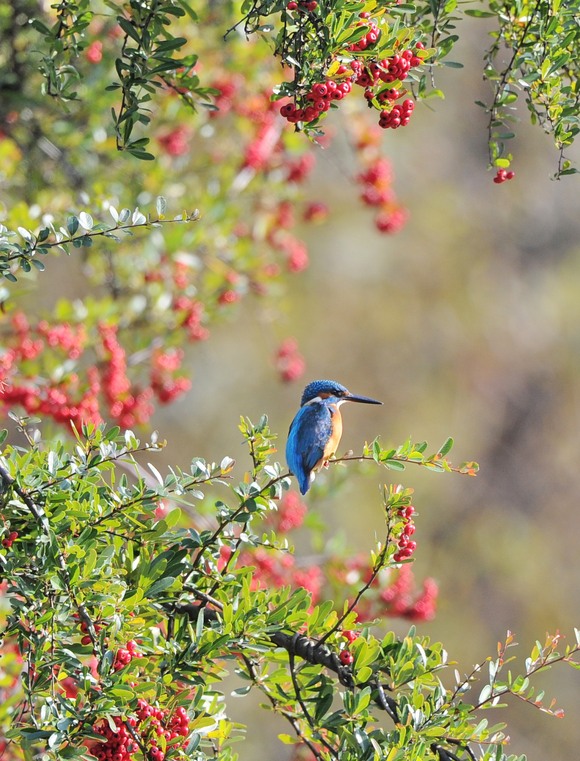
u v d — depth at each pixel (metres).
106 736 6.08
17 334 10.95
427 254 31.52
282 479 6.71
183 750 6.27
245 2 6.34
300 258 14.83
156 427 26.73
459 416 31.50
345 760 6.28
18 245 6.51
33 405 10.81
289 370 15.35
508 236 33.41
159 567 6.46
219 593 6.83
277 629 6.51
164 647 6.49
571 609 31.09
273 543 6.88
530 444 32.53
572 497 32.59
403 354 30.94
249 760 21.00
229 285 13.16
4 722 6.28
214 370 27.36
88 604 6.16
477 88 32.31
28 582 6.14
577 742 26.67
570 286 33.44
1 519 6.27
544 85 6.80
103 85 11.23
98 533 6.44
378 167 14.39
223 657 6.50
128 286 12.80
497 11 7.07
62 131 11.47
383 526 26.39
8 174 11.51
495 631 29.92
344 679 6.72
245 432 6.68
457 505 31.05
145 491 6.50
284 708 7.04
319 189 28.56
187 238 12.59
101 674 5.84
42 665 5.87
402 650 6.76
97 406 11.27
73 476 6.55
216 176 13.52
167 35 6.75
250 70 12.58
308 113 6.12
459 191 32.75
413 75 6.51
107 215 11.89
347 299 30.00
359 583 11.14
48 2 10.37
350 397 10.96
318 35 5.99
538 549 31.31
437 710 6.46
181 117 12.55
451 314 31.61
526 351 32.97
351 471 12.07
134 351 12.39
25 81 10.70
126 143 6.75
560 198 33.94
